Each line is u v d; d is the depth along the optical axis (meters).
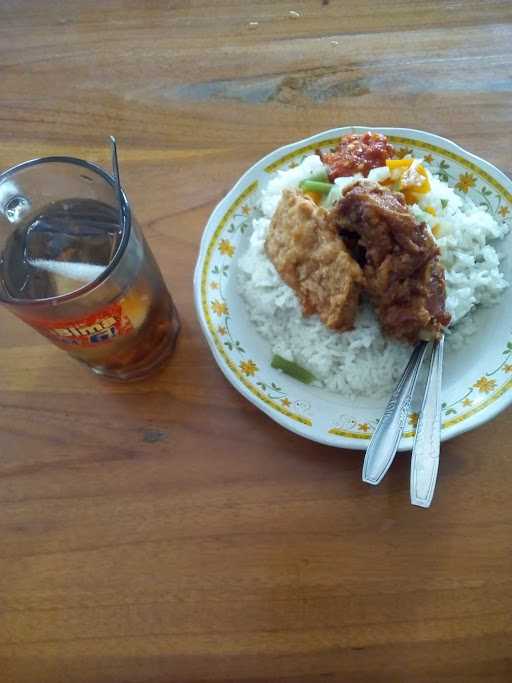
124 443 0.29
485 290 0.31
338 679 0.24
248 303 0.32
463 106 0.36
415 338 0.30
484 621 0.25
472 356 0.29
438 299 0.29
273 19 0.39
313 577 0.26
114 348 0.28
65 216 0.27
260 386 0.29
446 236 0.31
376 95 0.37
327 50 0.38
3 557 0.27
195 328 0.32
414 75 0.37
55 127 0.37
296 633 0.25
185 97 0.37
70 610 0.26
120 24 0.40
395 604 0.25
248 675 0.25
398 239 0.27
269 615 0.25
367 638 0.25
